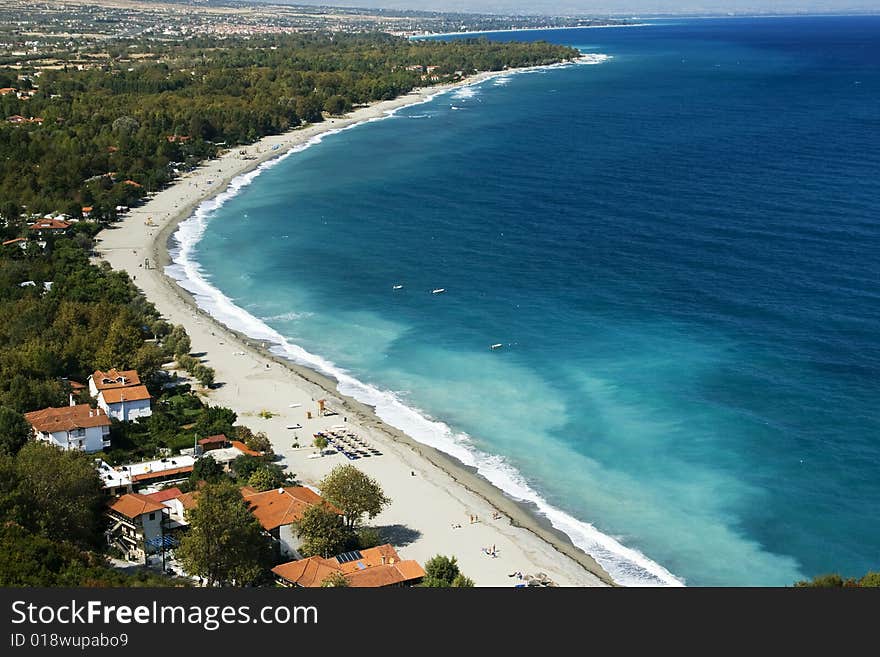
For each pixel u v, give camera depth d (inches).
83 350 7032.5
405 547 4958.2
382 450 6048.2
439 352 7573.8
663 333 7755.9
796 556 4975.4
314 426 6368.1
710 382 6875.0
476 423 6427.2
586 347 7564.0
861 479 5625.0
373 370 7288.4
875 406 6422.2
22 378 6358.3
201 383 6998.0
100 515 4906.5
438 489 5580.7
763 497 5492.1
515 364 7303.2
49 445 5236.2
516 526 5216.5
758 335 7623.0
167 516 4830.2
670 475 5748.0
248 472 5506.9
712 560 4943.4
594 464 5890.8
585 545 5068.9
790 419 6314.0
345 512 5002.5
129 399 6279.5
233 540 4347.9
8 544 4087.1
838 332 7598.4
